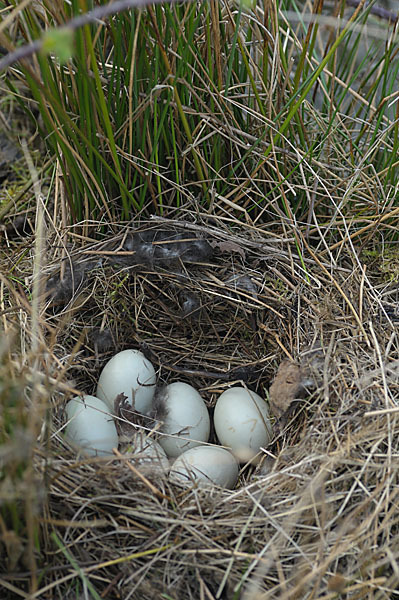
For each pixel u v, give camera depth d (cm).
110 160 71
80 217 74
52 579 57
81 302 72
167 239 73
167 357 75
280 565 58
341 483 60
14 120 88
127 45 67
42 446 60
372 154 77
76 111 69
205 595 58
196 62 70
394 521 58
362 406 63
